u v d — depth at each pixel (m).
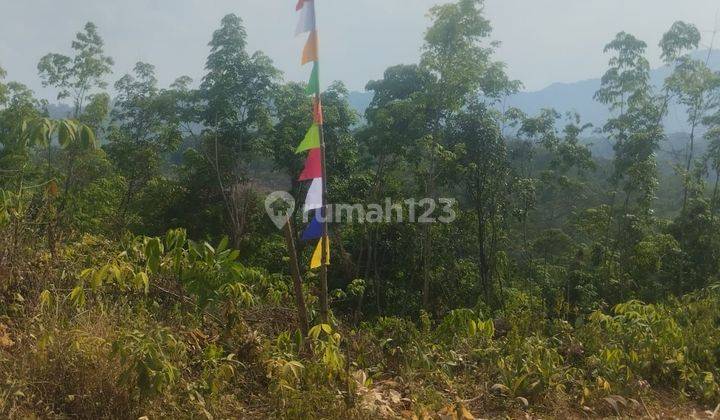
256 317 5.50
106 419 3.53
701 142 16.77
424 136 13.12
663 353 5.85
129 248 5.47
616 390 5.10
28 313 4.43
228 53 15.59
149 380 3.53
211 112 15.73
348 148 16.58
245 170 17.27
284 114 16.42
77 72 17.41
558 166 15.63
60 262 5.13
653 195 14.91
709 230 15.39
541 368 5.07
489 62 13.28
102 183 16.94
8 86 16.72
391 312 15.02
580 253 16.30
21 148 4.09
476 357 5.48
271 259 16.34
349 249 16.44
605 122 15.13
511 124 15.07
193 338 4.52
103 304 4.66
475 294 15.52
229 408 3.94
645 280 15.61
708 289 8.56
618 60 14.62
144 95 18.36
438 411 4.30
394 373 5.17
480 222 14.95
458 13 11.90
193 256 4.84
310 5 4.60
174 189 17.56
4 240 4.68
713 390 5.31
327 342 4.41
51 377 3.65
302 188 16.09
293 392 3.94
